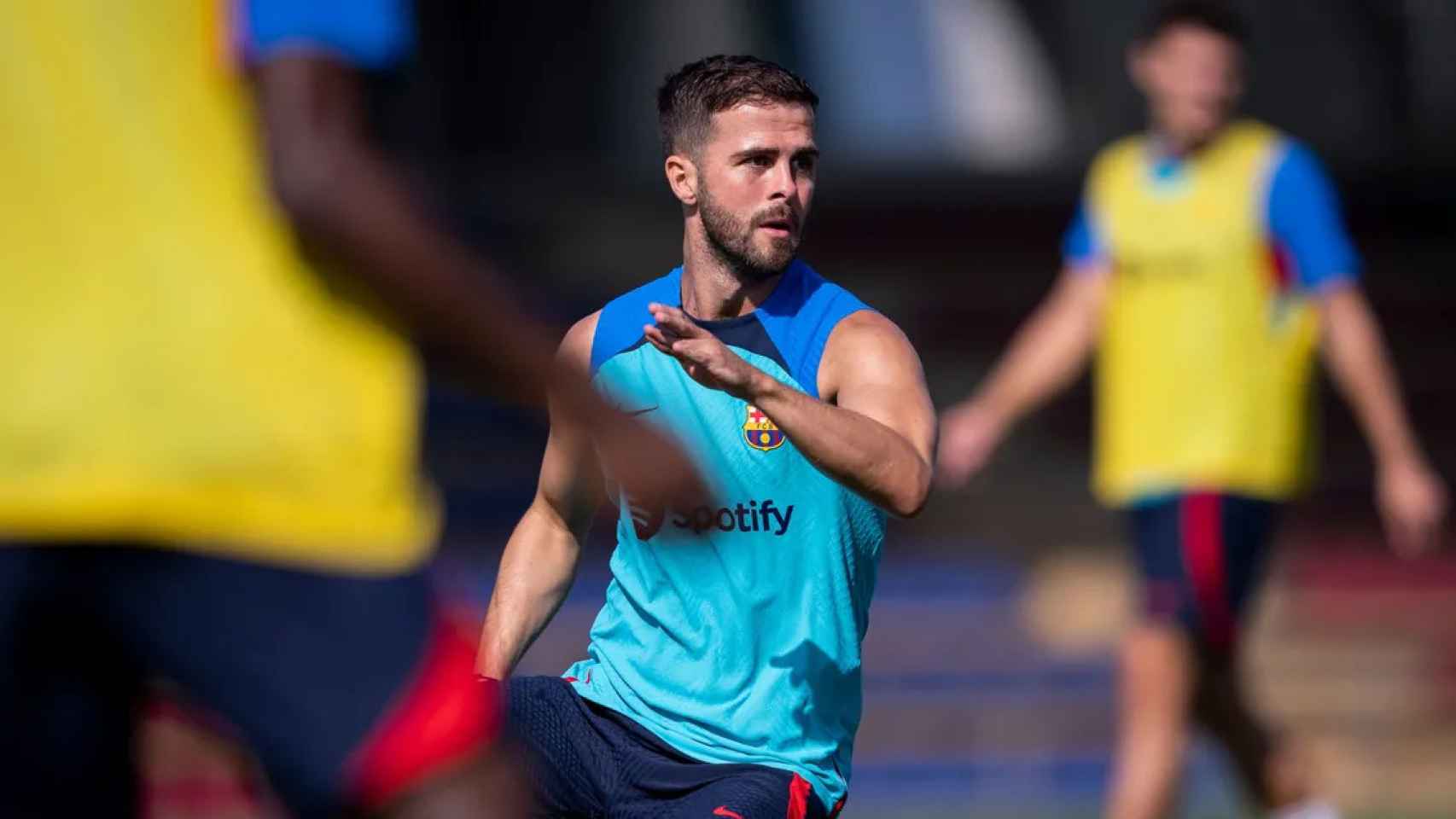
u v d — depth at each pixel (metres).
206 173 7.19
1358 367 21.45
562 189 53.28
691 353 10.30
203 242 7.16
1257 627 38.97
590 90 57.38
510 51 57.56
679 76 12.69
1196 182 21.67
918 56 57.97
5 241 7.16
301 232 6.68
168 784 28.02
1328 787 35.31
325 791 7.15
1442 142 55.75
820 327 12.35
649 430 7.45
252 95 6.84
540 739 12.80
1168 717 21.27
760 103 12.31
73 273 7.14
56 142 7.15
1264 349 21.45
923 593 40.59
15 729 7.21
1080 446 47.66
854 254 53.00
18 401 7.06
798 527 12.28
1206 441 21.25
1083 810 31.47
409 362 7.39
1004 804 32.38
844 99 56.16
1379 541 43.88
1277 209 21.42
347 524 7.21
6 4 7.20
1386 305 50.97
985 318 51.16
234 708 7.20
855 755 35.09
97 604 7.12
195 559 7.08
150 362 7.08
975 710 35.81
